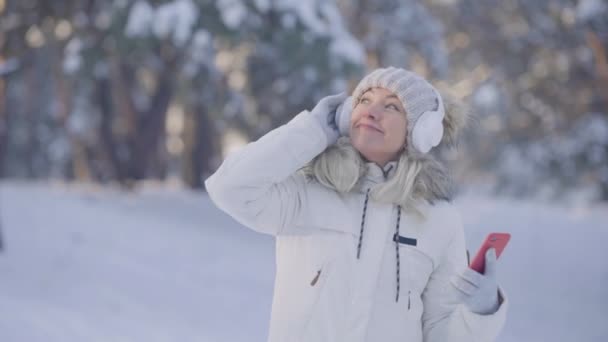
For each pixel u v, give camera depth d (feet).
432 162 7.68
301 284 7.34
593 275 43.01
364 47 61.57
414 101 7.48
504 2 67.92
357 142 7.53
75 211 47.39
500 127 73.87
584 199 69.21
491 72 71.67
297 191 7.52
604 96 66.80
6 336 19.75
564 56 66.44
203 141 72.38
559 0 65.31
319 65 43.29
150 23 41.29
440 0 71.26
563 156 68.49
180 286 32.24
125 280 31.89
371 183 7.51
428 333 7.72
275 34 43.04
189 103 54.54
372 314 7.27
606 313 36.01
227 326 26.50
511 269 44.75
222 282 34.40
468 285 7.10
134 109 63.67
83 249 37.24
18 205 47.34
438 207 7.63
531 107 69.56
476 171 86.89
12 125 96.53
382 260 7.36
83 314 24.76
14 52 43.52
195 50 41.78
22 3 43.70
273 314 7.50
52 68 67.51
